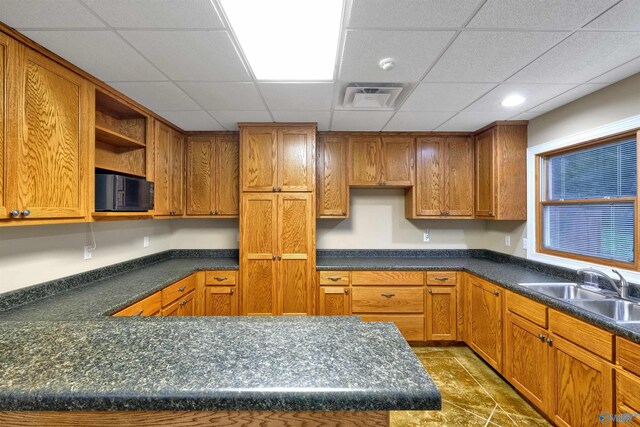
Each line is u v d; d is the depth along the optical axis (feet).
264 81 6.26
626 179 6.30
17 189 4.36
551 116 8.03
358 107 7.83
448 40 4.80
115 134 6.62
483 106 7.72
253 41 4.85
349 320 3.77
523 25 4.42
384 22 4.36
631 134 6.12
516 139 8.98
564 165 8.02
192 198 10.07
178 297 7.82
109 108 7.31
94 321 3.59
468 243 11.25
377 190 11.27
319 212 10.07
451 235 11.27
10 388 2.14
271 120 8.90
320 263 9.92
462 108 7.86
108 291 6.24
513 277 7.79
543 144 8.30
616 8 4.04
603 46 4.95
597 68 5.69
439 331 9.46
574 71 5.81
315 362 2.54
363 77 6.07
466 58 5.34
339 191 10.13
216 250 11.03
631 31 4.53
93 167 5.85
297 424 2.23
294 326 3.40
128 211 6.49
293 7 4.05
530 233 8.82
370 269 9.39
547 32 4.58
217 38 4.76
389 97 7.25
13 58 4.37
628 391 4.32
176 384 2.19
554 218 8.34
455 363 8.58
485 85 6.45
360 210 11.27
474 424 6.12
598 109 6.67
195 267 9.02
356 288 9.39
